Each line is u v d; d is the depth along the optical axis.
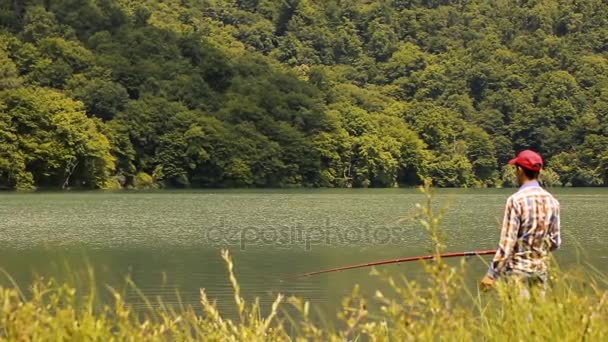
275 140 176.75
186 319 8.70
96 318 7.62
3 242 59.56
